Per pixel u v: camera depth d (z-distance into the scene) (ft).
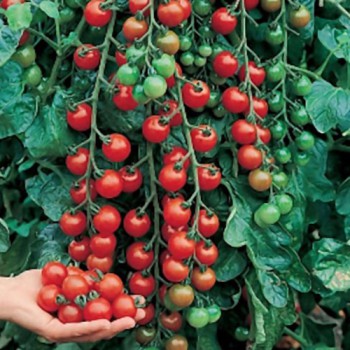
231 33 3.64
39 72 3.59
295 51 3.82
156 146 3.61
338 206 3.89
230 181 3.68
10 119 3.58
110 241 3.48
